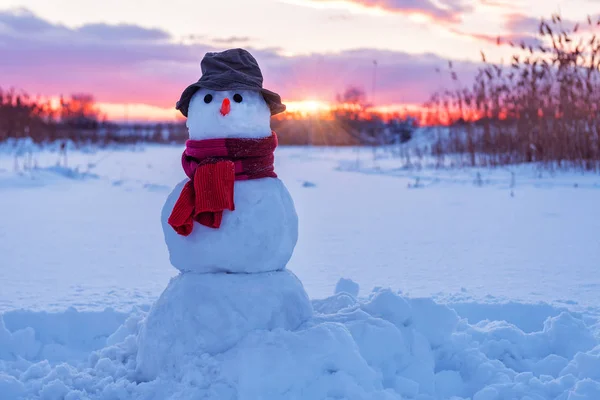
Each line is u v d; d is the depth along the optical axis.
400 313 3.98
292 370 3.44
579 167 15.70
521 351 4.16
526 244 8.01
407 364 3.77
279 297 3.75
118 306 5.24
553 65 15.68
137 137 49.28
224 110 3.74
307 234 8.97
